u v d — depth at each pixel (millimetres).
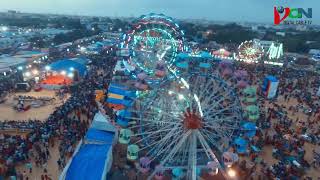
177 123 28078
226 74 60188
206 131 29000
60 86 49844
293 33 190250
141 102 32344
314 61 97250
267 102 50594
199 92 31766
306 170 30000
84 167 24062
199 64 65125
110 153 26891
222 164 28312
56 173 26188
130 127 31469
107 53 83812
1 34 105188
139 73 48625
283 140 34531
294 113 46031
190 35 144000
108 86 48875
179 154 28312
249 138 32875
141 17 53000
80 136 32000
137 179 26109
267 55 88625
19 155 27266
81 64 57500
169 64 52656
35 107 41500
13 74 53594
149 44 53031
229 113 32188
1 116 37812
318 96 55594
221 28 194250
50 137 31016
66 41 112000
